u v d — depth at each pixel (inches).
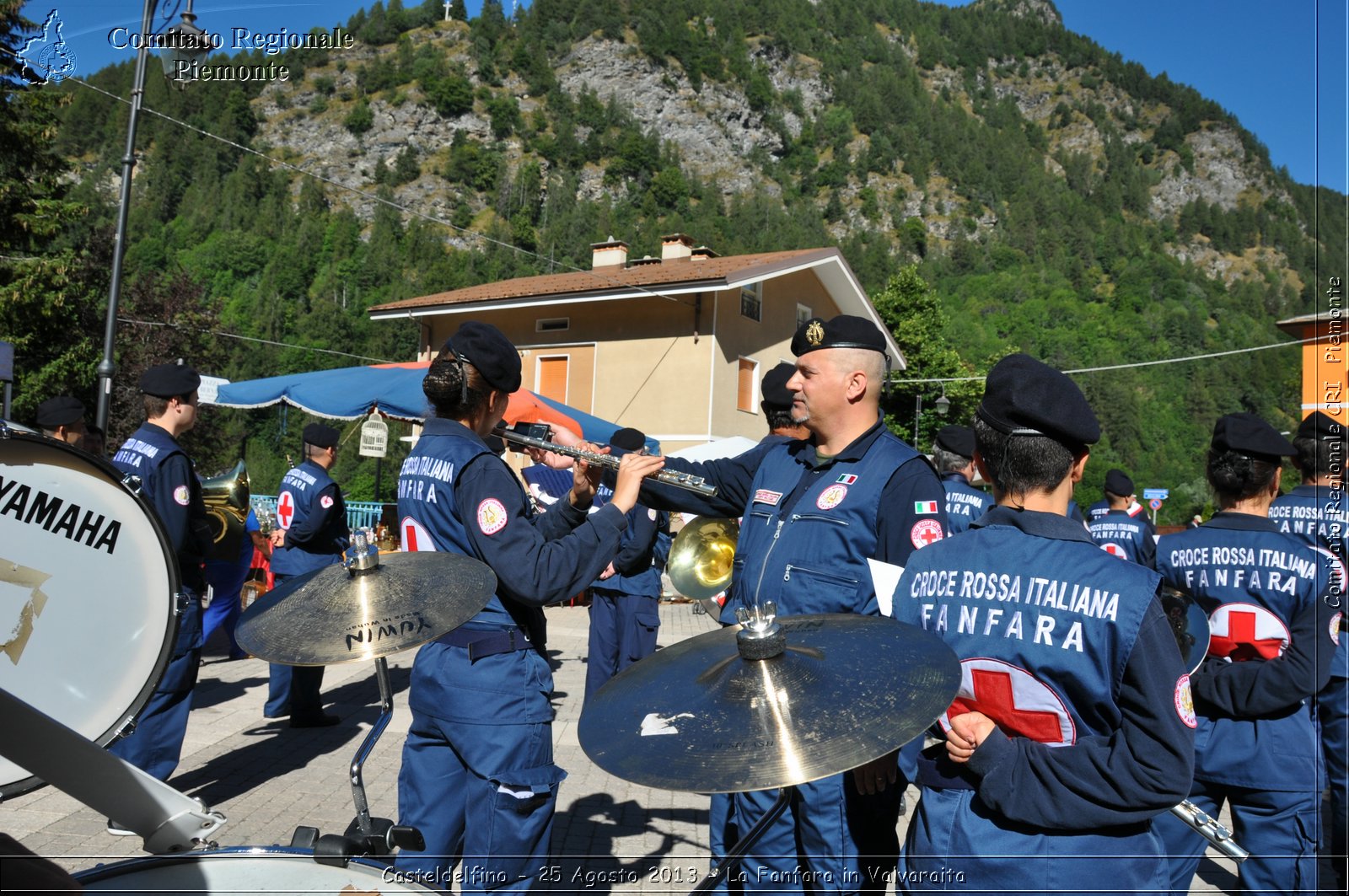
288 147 5570.9
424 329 976.9
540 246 5128.0
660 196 6323.8
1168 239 6628.9
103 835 156.3
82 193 1528.1
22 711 55.0
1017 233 6879.9
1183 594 95.2
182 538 165.2
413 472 107.0
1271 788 111.1
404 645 83.2
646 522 217.3
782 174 7623.0
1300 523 128.7
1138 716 61.5
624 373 885.8
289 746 225.5
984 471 76.1
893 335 1608.0
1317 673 107.6
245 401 446.6
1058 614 64.9
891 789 98.6
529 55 7317.9
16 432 56.1
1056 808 62.7
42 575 58.6
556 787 102.6
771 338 946.7
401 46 6633.9
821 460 107.0
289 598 91.6
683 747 58.5
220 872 67.3
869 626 68.1
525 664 101.5
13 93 670.5
